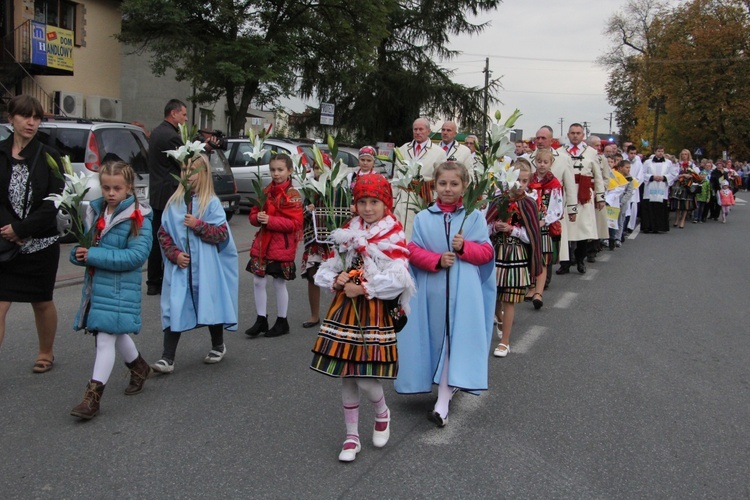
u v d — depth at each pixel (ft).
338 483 11.91
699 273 35.60
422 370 14.76
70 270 29.91
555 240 30.09
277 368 18.24
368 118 104.63
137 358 16.03
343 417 14.96
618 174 44.70
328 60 90.27
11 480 11.81
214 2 74.28
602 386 17.31
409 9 106.42
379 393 13.10
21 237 15.87
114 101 83.71
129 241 14.80
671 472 12.59
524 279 19.57
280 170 20.70
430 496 11.51
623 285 31.50
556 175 29.91
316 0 85.25
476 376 14.40
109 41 83.56
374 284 12.19
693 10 155.33
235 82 75.00
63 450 13.01
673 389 17.19
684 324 24.13
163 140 25.61
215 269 17.58
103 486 11.66
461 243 14.28
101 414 14.82
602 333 22.65
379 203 12.48
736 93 153.38
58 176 15.02
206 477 12.04
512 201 18.22
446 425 14.62
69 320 22.44
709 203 71.72
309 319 23.73
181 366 18.28
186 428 14.16
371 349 12.41
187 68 78.07
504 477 12.26
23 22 69.46
